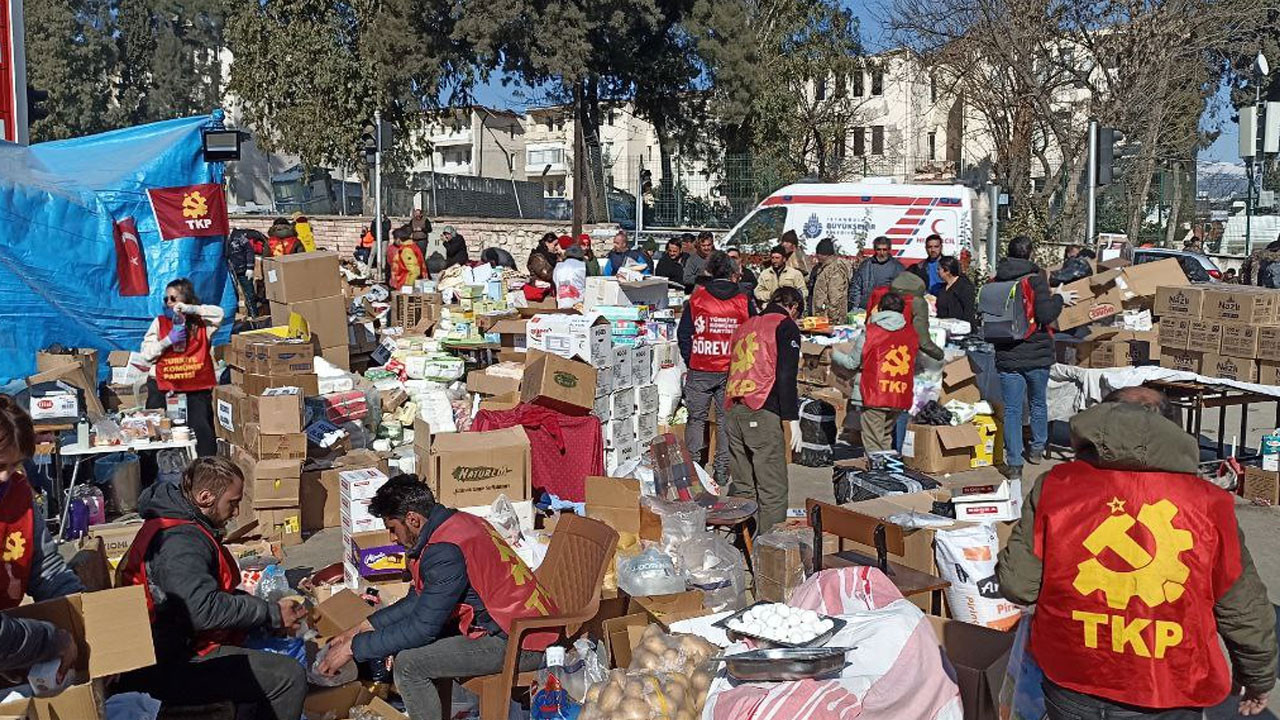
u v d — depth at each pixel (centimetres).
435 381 1077
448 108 3020
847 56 3447
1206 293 941
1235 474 891
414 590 485
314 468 824
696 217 2794
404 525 477
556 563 549
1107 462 327
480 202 3125
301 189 3478
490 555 472
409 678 460
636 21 2900
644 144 4956
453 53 2853
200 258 1148
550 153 6119
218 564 452
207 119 1178
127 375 968
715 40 2869
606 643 512
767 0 3206
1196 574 315
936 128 4397
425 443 750
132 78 5300
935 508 623
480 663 463
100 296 1082
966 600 531
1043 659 336
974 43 2639
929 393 949
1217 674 318
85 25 5041
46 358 949
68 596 368
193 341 874
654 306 1173
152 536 443
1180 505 319
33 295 1036
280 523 771
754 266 1756
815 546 551
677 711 432
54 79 4897
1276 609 620
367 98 2955
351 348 1183
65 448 785
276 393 819
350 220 2903
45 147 1137
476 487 651
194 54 5369
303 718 473
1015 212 2580
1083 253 1309
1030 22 2570
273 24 2977
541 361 775
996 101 2792
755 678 406
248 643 474
